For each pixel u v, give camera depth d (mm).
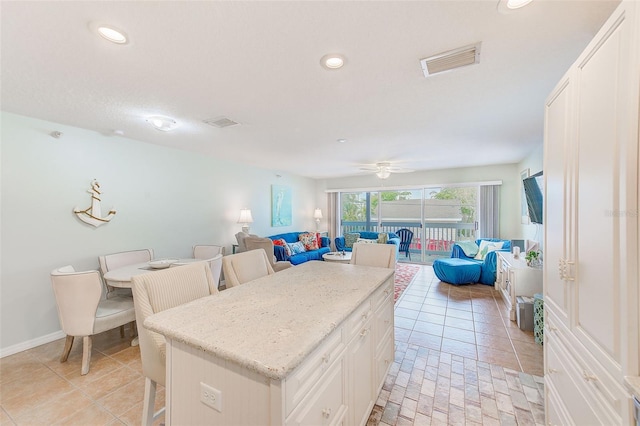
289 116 2619
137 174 3578
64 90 2047
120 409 1813
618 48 861
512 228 5457
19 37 1403
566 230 1241
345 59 1637
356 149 4027
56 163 2852
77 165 3006
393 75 1833
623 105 833
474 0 1169
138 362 2389
